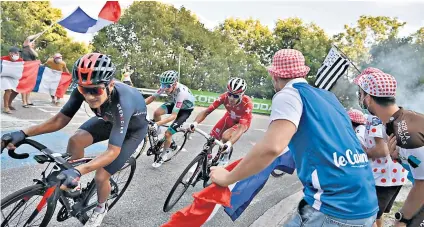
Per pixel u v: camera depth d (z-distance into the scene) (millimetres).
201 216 1883
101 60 2105
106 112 2391
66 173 1990
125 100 2402
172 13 18047
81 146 2750
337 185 1549
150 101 4523
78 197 2623
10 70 6441
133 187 3865
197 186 4262
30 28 17078
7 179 3553
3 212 2195
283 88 1673
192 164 3559
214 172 1824
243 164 1572
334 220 1541
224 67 17844
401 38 15680
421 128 1762
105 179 2570
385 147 2523
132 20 16922
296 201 4109
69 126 6160
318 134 1553
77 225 2859
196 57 18172
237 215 2254
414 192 1871
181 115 4551
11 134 2221
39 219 2586
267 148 1473
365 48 16797
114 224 2990
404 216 1921
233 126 4371
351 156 1597
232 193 2232
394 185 2674
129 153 2691
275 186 4656
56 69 7688
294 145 1645
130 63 16734
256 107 15711
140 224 3064
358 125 2963
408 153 1814
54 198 2039
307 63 16500
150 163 4816
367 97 1936
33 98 8383
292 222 1677
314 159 1564
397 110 1874
